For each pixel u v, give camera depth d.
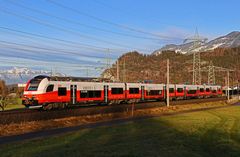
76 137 28.20
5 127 30.58
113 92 54.91
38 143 24.91
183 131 32.78
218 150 22.62
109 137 28.25
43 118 36.19
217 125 39.12
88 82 49.44
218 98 97.00
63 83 44.66
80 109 42.00
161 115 52.97
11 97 80.06
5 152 21.25
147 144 24.33
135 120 44.09
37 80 42.22
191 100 77.25
